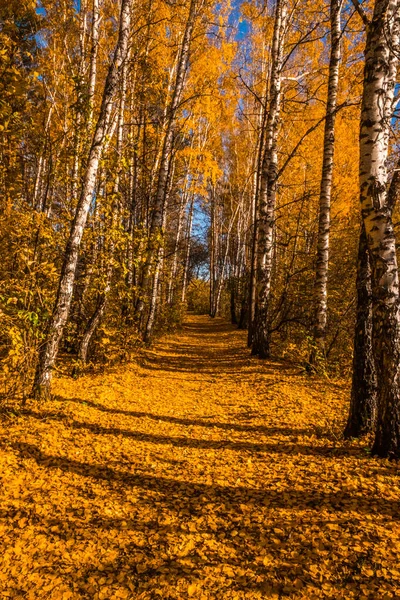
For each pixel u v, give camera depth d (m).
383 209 3.99
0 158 6.39
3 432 4.92
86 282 8.57
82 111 7.36
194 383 9.23
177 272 29.14
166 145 11.80
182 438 5.41
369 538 2.96
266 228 11.18
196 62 14.51
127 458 4.65
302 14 12.02
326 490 3.73
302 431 5.49
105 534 3.18
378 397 4.28
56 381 7.54
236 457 4.75
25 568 2.75
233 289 27.05
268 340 11.62
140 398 7.42
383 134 3.97
